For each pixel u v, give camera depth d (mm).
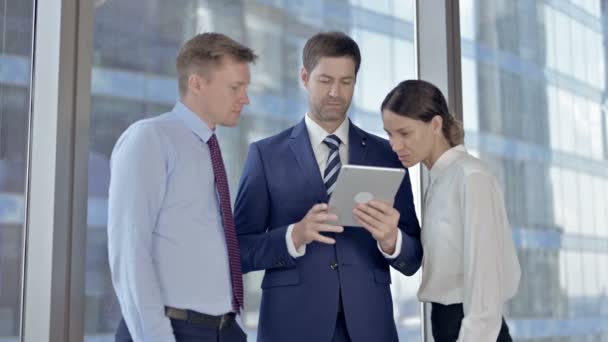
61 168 2449
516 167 3830
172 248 2225
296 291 2592
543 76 3994
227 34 2977
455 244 2467
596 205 4129
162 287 2205
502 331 2428
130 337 2229
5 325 2410
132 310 2098
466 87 3689
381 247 2639
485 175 2438
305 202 2668
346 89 2707
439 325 2504
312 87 2723
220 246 2318
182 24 2879
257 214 2674
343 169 2396
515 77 3877
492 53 3801
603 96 4250
